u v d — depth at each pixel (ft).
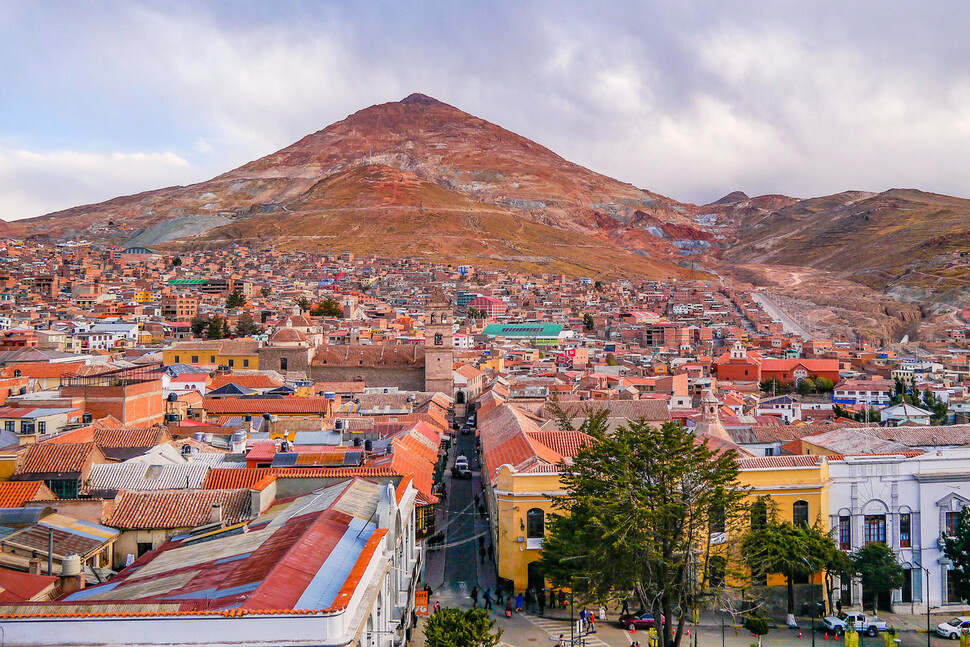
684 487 220.02
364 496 180.86
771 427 402.52
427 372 606.14
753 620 236.22
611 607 256.93
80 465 227.40
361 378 615.57
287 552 135.13
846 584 279.08
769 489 270.26
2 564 167.22
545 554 237.86
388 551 154.61
